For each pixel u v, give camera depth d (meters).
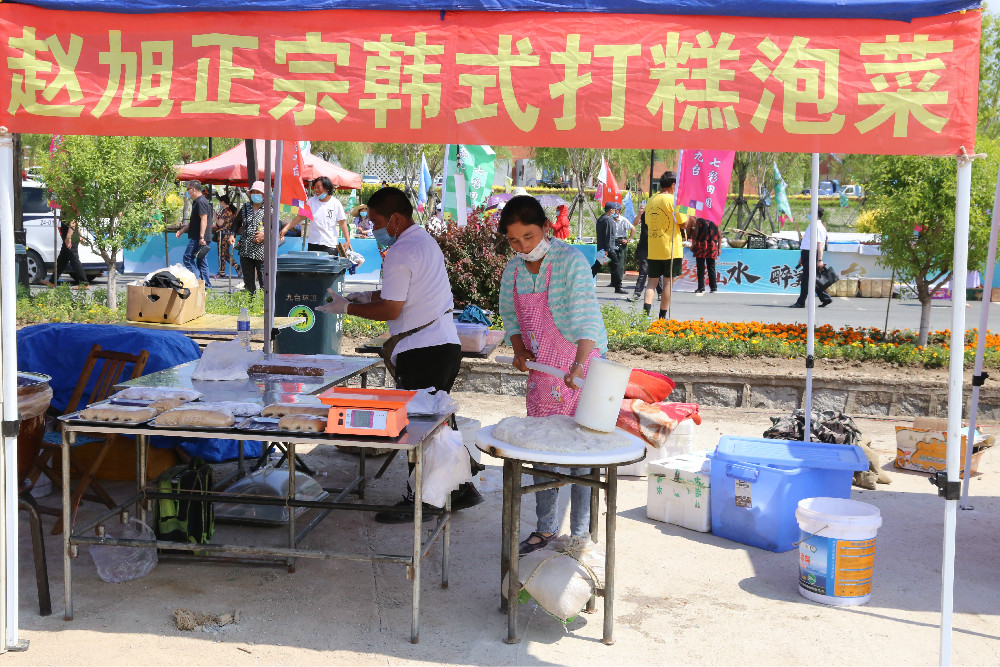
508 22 3.65
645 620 4.29
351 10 3.70
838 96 3.53
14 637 3.81
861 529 4.47
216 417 3.96
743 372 8.76
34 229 16.95
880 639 4.12
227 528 5.41
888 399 8.59
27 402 4.16
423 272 5.41
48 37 3.77
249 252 13.28
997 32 20.92
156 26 3.75
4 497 3.84
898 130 3.51
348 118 3.70
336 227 13.08
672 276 11.80
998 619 4.37
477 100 3.66
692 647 4.00
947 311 17.25
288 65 3.71
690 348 9.56
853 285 20.16
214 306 11.53
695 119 3.59
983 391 8.39
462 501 5.96
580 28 3.63
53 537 5.12
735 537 5.46
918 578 4.89
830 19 3.54
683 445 6.81
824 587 4.53
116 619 4.14
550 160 30.67
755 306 17.02
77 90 3.77
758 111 3.57
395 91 3.68
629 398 6.84
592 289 4.34
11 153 3.87
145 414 4.04
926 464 7.02
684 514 5.70
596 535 4.71
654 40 3.60
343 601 4.41
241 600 4.39
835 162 29.02
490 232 10.88
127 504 4.52
